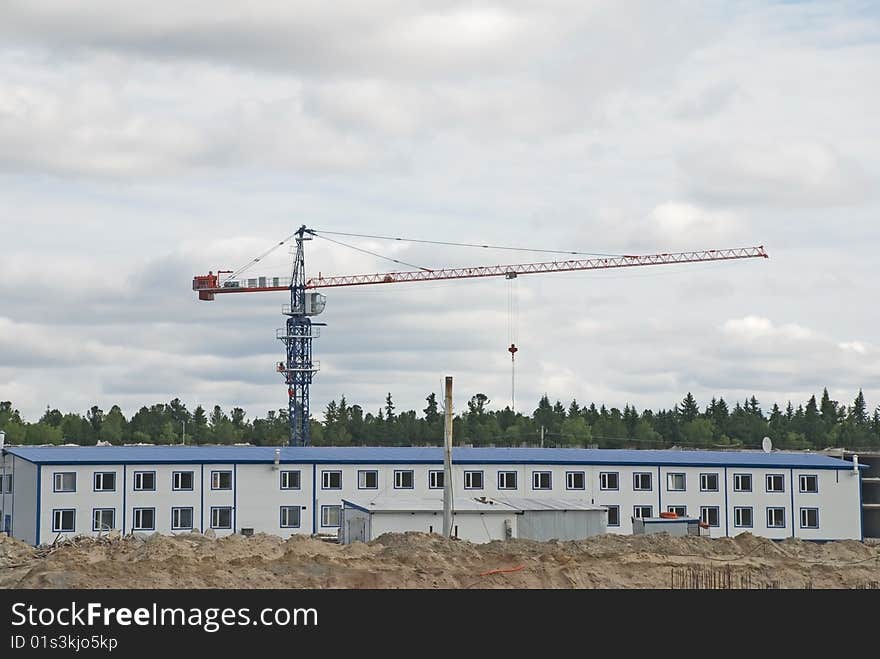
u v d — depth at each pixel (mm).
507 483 97812
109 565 50625
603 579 57844
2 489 97250
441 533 78812
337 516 95250
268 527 94000
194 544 62812
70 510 89625
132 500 91188
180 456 93688
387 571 53781
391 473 96438
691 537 76938
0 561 61406
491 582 55188
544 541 77500
